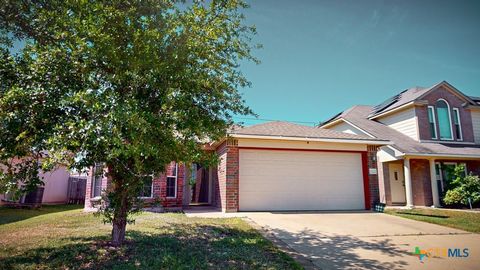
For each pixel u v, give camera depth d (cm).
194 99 566
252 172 1193
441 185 1571
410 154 1435
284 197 1200
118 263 491
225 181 1145
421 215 1103
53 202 1811
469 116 1784
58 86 456
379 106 2088
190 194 1572
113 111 401
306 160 1255
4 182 425
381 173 1612
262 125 1350
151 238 666
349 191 1267
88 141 407
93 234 711
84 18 461
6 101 410
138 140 419
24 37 584
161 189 1212
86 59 464
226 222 899
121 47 479
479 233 812
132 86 486
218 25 566
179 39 518
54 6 510
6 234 714
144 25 507
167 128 471
